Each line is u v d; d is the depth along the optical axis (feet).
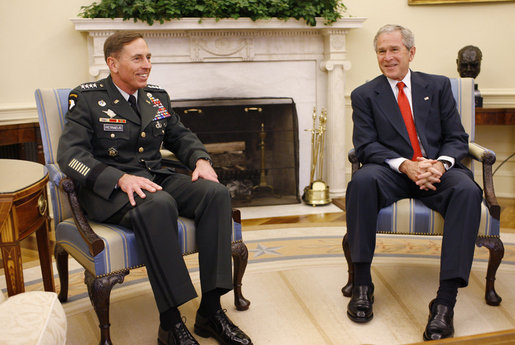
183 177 6.92
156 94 7.39
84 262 6.08
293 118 13.05
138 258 6.07
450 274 6.40
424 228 6.97
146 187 6.16
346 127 14.02
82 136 6.50
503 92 13.38
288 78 13.30
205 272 6.29
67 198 6.70
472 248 6.50
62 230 6.68
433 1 13.34
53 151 6.94
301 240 10.30
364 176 6.92
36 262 9.45
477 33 13.48
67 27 12.35
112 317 7.11
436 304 6.44
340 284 8.07
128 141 6.81
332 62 12.96
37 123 11.43
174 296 5.90
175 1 11.67
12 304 3.57
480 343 3.64
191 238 6.40
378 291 7.75
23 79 12.23
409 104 7.79
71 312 7.23
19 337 3.22
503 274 8.27
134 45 6.59
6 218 5.17
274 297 7.63
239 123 12.82
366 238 6.86
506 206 12.82
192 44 12.52
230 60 12.84
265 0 12.07
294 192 13.39
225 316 6.31
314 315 7.04
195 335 6.57
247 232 10.96
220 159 12.88
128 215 6.03
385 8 13.51
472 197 6.47
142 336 6.58
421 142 7.58
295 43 13.11
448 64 13.66
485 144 13.85
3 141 10.94
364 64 13.76
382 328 6.64
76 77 12.57
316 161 13.35
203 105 12.55
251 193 13.23
